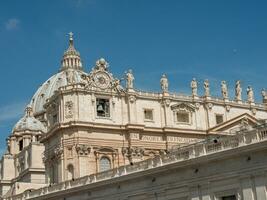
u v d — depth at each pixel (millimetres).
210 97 100938
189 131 95938
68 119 87938
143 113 93438
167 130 93812
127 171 54469
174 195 48344
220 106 101938
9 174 142375
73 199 61219
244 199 42281
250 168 42094
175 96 97438
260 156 41469
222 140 45062
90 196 58344
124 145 90062
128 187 53375
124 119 91375
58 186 65062
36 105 170375
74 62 179500
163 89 96438
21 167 137250
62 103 89000
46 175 94000
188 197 47000
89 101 89438
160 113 95312
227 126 98500
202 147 46750
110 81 92188
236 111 103562
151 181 50781
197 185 46219
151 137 93062
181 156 48812
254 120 101062
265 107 107688
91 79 90562
